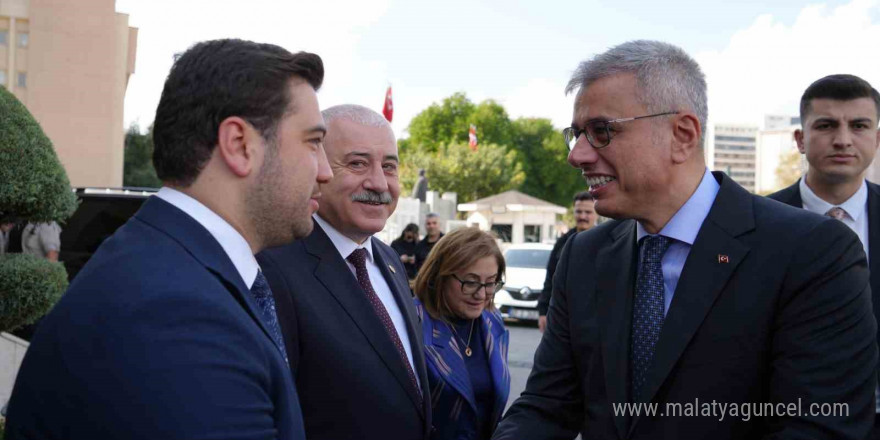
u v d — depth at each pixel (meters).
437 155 46.56
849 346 1.63
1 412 4.84
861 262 1.71
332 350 1.99
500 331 3.02
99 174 32.91
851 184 2.67
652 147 1.77
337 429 1.97
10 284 3.32
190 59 1.33
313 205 1.47
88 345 1.06
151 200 1.32
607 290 1.95
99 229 7.08
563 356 2.07
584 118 1.83
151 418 1.02
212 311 1.13
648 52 1.79
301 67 1.40
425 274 2.91
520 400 2.14
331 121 2.28
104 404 1.02
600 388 1.90
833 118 2.63
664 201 1.81
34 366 1.09
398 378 2.10
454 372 2.70
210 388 1.06
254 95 1.31
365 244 2.38
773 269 1.69
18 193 3.16
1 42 31.23
